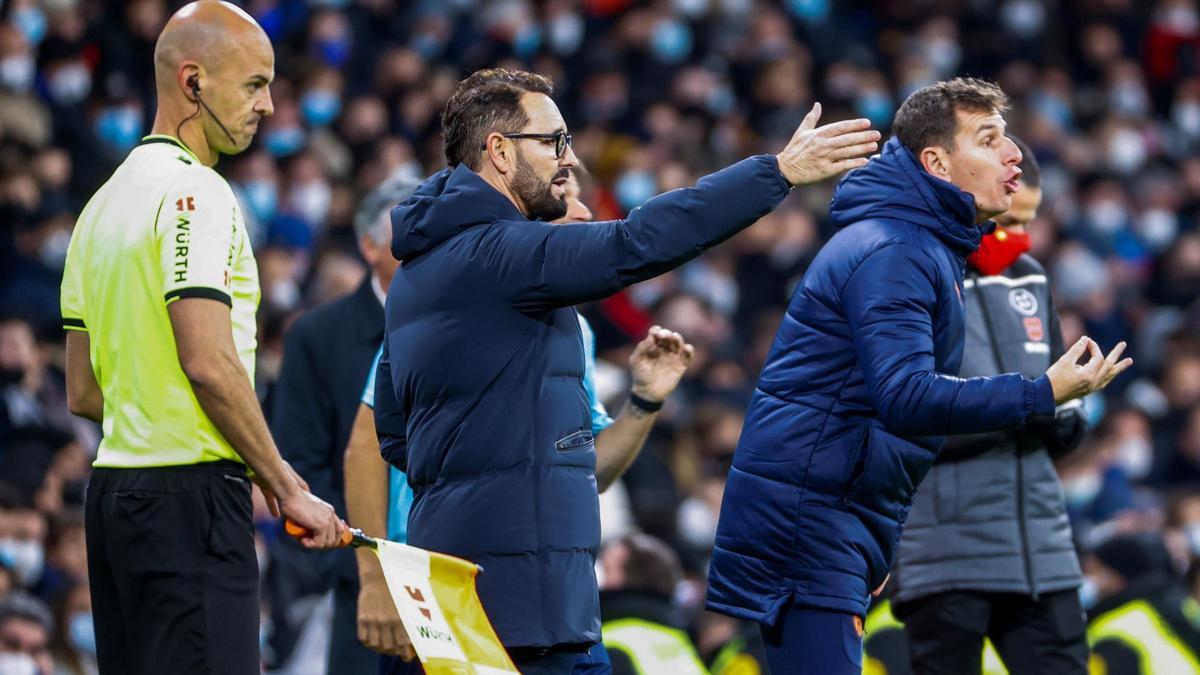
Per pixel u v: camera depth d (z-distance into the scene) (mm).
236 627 13547
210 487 13555
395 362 14023
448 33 54781
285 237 42781
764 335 44906
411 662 16234
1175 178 59562
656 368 16938
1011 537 16984
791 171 13164
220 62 13984
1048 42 63719
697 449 38500
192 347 13117
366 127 47812
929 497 17172
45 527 28094
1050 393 13633
